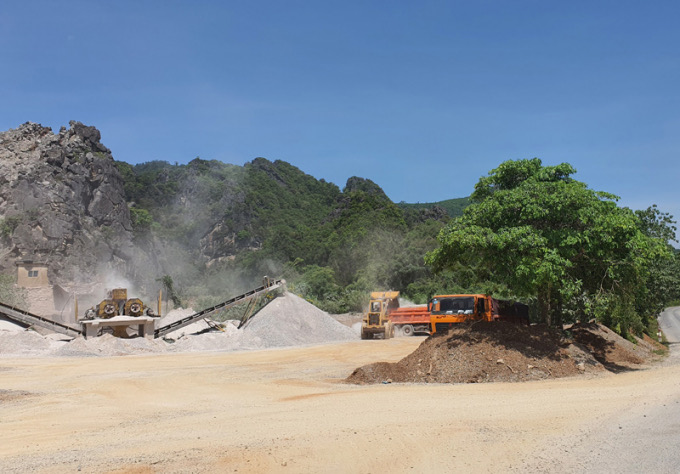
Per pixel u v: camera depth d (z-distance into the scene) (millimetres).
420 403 12977
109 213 142000
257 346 35625
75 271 117875
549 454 8203
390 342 35312
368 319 39594
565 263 17578
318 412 12352
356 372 18359
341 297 83188
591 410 11227
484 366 17203
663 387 13961
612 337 23141
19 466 8758
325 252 136125
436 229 119688
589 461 7781
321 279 92500
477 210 20031
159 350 33281
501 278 21375
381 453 8602
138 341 33438
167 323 43594
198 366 24234
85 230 130625
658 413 10641
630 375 17219
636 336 30031
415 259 90562
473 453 8414
